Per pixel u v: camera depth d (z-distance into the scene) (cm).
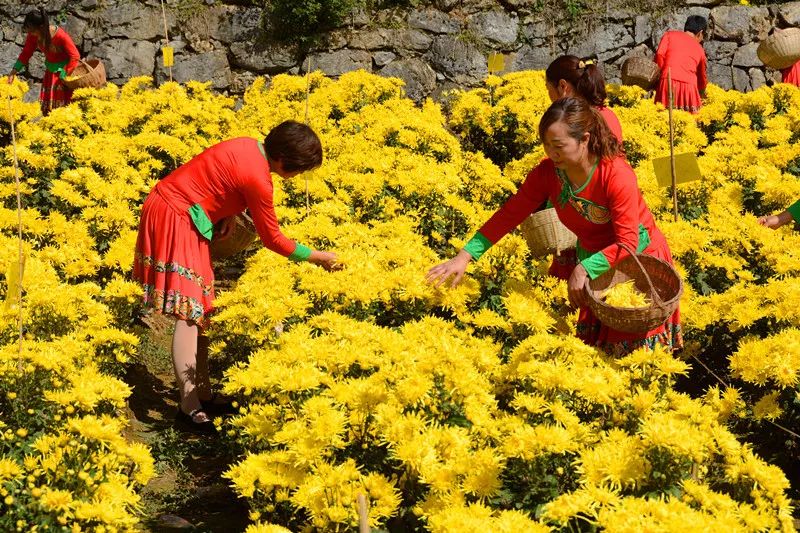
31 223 558
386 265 505
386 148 735
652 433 304
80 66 917
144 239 456
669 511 273
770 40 905
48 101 928
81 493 328
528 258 533
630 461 303
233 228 478
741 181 710
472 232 609
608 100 903
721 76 1029
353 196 666
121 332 446
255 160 438
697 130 805
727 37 1029
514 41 1049
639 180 677
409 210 624
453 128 946
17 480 329
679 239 538
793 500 389
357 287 460
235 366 405
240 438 380
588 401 359
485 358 381
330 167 707
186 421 465
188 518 381
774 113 876
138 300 505
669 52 873
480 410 339
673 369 367
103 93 880
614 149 385
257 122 886
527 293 464
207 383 477
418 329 424
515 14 1052
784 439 413
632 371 377
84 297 463
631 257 399
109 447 342
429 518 287
